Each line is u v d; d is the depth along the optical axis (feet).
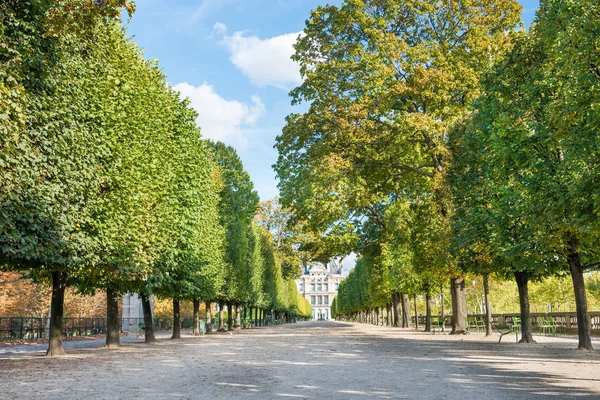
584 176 42.78
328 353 65.87
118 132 66.54
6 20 45.52
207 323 150.92
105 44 66.23
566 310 284.41
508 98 70.59
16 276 136.46
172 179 86.07
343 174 109.81
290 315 433.89
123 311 163.94
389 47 103.81
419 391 33.09
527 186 57.31
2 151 36.09
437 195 98.02
